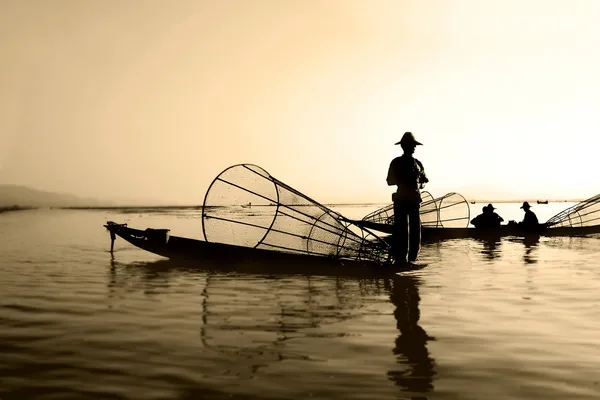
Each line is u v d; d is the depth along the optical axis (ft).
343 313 21.75
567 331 18.61
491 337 17.81
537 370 14.35
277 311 22.25
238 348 16.46
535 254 46.09
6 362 15.03
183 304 23.79
